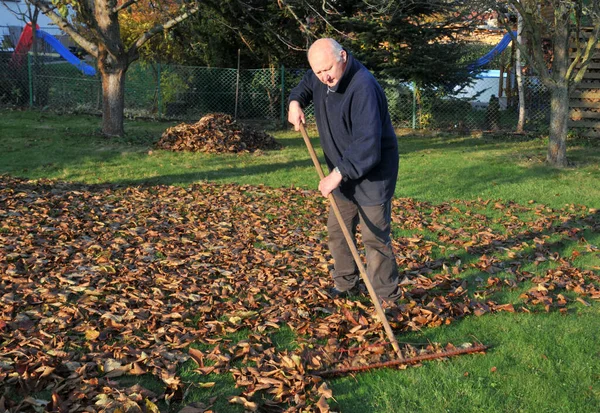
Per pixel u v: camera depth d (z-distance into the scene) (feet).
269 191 29.04
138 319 13.16
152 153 38.81
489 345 12.53
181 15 43.19
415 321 13.48
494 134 53.31
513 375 11.31
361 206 13.76
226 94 62.03
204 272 16.75
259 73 61.21
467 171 35.65
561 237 21.91
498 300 15.37
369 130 12.57
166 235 20.45
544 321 13.89
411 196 29.01
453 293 15.38
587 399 10.53
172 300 14.58
